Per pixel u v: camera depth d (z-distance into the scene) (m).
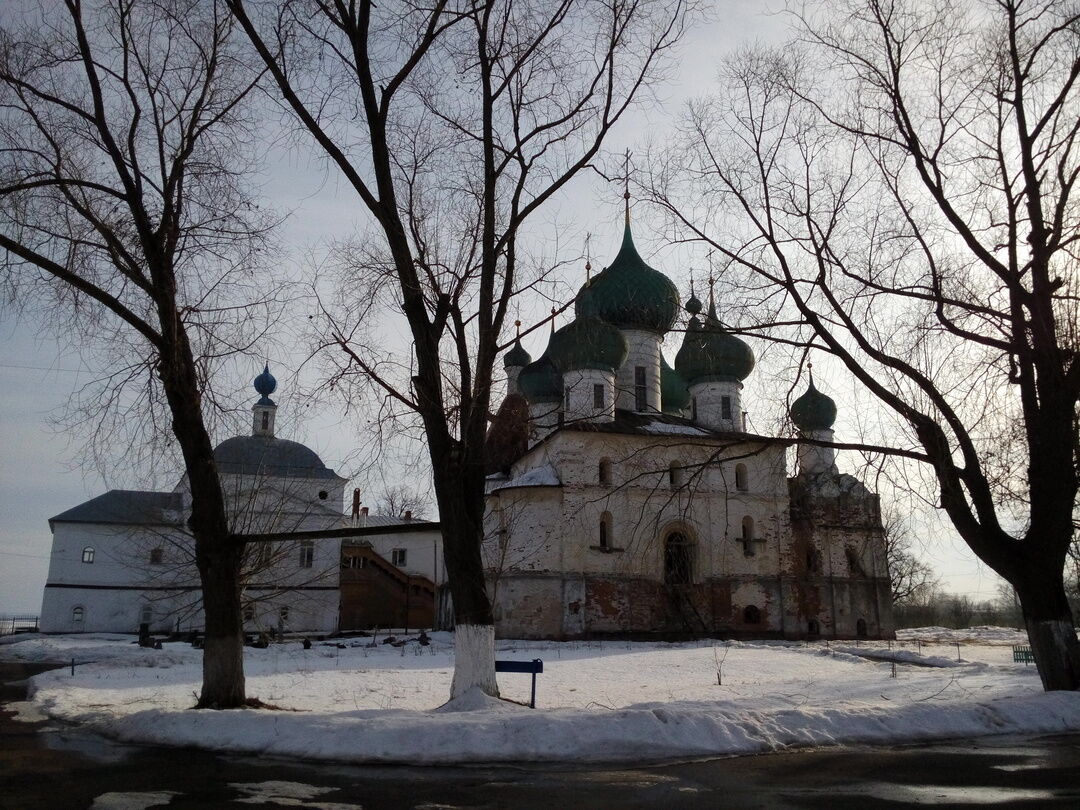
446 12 17.48
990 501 18.06
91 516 65.69
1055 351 17.25
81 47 16.81
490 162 17.94
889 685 22.95
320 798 9.92
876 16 18.14
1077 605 50.59
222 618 17.23
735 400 60.56
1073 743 13.98
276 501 55.44
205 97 17.50
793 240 18.20
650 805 9.57
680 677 26.58
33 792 10.28
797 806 9.54
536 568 51.75
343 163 17.08
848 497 20.62
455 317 17.22
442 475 16.98
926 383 17.84
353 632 58.06
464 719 13.38
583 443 53.41
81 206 16.78
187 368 17.33
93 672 30.89
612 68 17.94
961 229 17.98
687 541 54.69
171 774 11.37
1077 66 17.36
